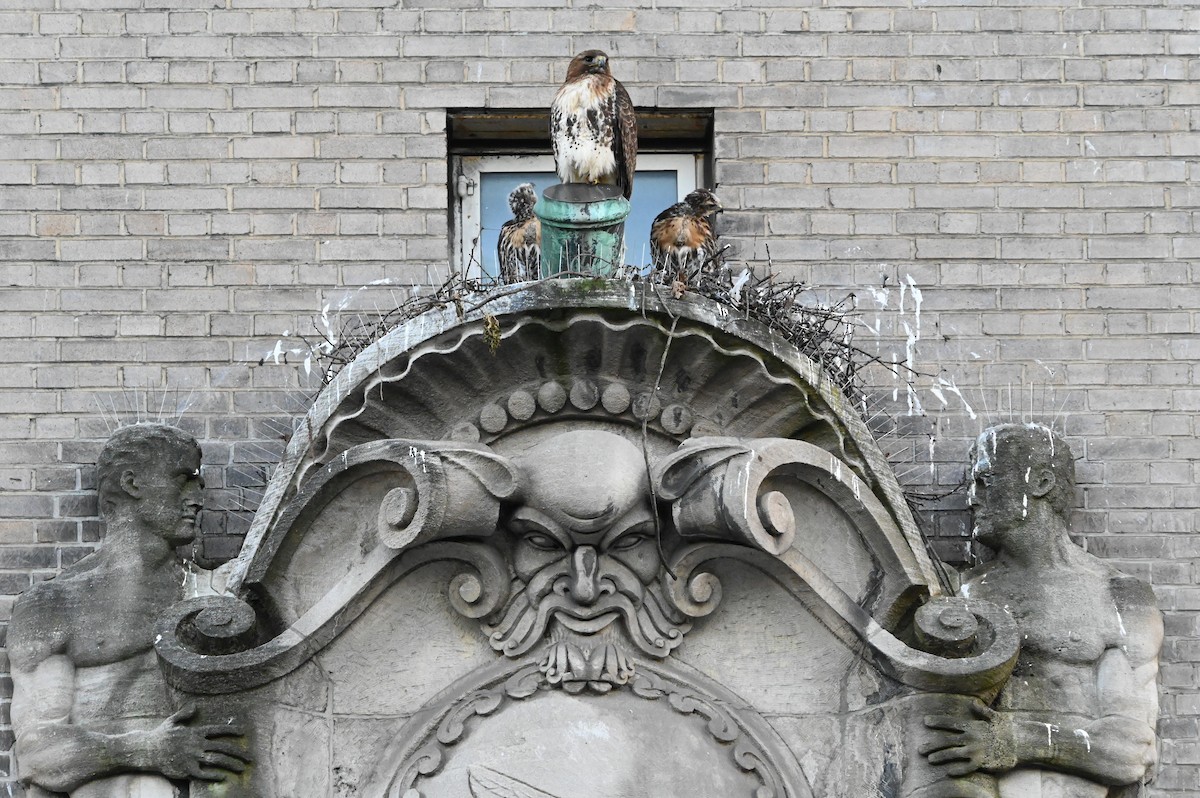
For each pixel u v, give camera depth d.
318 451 16.94
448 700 16.61
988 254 18.75
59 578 17.23
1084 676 17.22
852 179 18.88
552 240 17.08
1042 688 17.17
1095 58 19.17
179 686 16.34
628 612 16.72
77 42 18.94
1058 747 16.75
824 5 19.19
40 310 18.41
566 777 16.30
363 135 18.88
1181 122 19.06
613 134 17.78
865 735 16.66
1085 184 18.92
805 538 16.80
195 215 18.66
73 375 18.27
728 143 18.92
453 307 16.67
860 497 16.64
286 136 18.83
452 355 16.67
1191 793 17.58
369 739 16.55
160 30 18.98
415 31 19.06
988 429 17.84
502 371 16.86
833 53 19.11
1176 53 19.19
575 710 16.53
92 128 18.80
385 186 18.78
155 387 18.27
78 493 17.98
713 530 16.50
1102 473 18.27
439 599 16.77
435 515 16.27
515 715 16.55
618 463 16.52
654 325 16.64
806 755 16.66
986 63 19.12
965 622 16.58
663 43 19.09
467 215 19.12
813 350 17.17
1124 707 17.09
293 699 16.53
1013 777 16.81
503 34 19.09
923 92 19.06
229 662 16.28
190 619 16.44
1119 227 18.83
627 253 19.11
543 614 16.67
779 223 18.78
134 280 18.50
